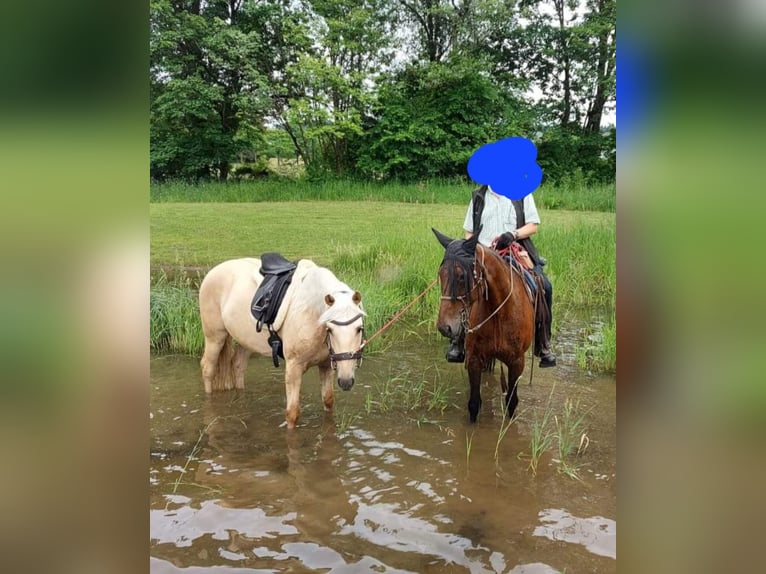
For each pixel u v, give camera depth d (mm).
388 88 24859
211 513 3746
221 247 12438
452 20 25578
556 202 19016
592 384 6156
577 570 3166
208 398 5867
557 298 9375
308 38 24500
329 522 3654
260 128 25203
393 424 5219
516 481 4184
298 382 5070
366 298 8422
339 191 21703
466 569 3180
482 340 4891
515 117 25438
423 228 13258
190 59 23422
